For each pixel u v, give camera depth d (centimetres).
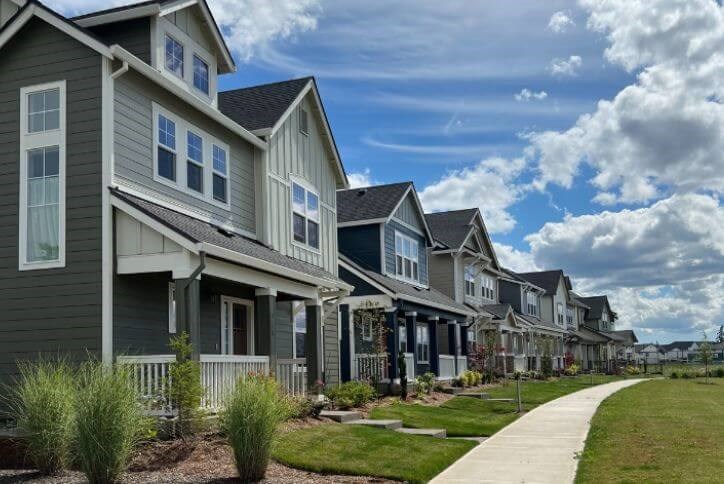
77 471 1129
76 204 1357
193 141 1658
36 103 1415
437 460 1343
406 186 3073
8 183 1407
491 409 2442
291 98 2069
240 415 1109
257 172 1930
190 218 1590
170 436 1255
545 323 5538
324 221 2291
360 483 1144
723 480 1129
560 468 1306
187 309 1300
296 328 2178
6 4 1612
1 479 1069
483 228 4247
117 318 1343
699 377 5550
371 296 2562
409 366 2656
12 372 1347
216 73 1805
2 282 1378
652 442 1573
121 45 1575
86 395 1034
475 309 3741
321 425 1533
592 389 3678
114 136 1380
